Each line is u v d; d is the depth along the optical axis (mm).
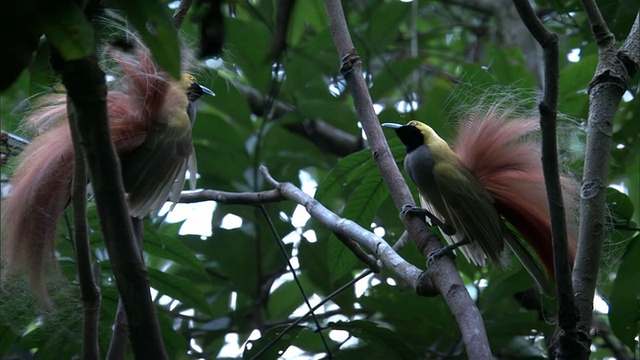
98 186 4336
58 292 6715
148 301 4555
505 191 6281
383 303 9297
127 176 5895
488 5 12266
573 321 5117
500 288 8812
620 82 5805
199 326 10719
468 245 6641
